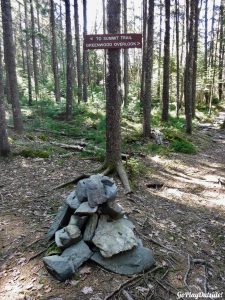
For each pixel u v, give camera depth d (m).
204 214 7.15
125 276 4.39
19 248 5.17
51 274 4.40
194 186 9.02
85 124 16.25
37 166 9.32
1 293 4.19
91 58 40.09
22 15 33.66
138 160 10.87
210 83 28.83
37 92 25.56
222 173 10.51
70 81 17.33
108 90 7.94
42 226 5.84
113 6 7.29
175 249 5.32
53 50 24.19
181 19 29.89
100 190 4.93
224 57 33.38
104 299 3.96
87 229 4.81
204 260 5.12
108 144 8.33
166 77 17.39
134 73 42.00
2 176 8.54
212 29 32.81
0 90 9.77
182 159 11.88
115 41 6.93
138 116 18.58
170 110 25.81
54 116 18.36
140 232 5.62
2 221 6.10
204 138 16.83
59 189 7.66
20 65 42.41
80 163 9.70
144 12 20.83
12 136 12.40
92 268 4.50
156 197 7.86
